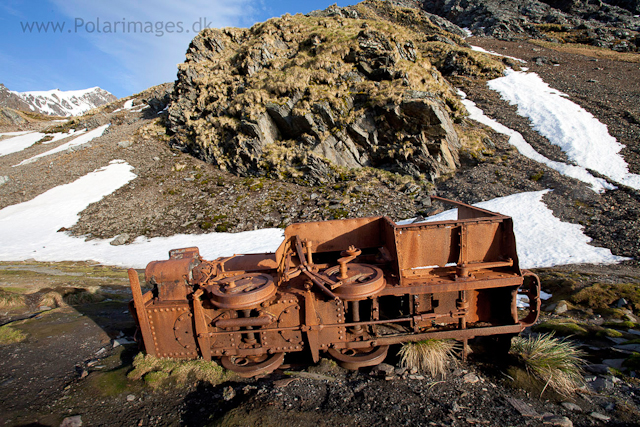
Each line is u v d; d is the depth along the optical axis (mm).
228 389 3582
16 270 12398
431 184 21531
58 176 28781
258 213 20594
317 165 23203
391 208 19344
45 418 3266
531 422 3107
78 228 21188
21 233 20672
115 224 21297
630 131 23641
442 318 4156
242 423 3062
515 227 14773
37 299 7070
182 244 17969
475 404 3402
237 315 3916
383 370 3918
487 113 30859
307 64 26719
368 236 5035
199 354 4133
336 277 3840
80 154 32844
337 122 23969
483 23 67000
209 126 29125
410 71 26922
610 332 5121
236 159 25984
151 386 3752
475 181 20781
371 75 26453
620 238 12508
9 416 3287
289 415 3191
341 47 26531
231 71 32156
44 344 4879
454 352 4285
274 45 31297
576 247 12344
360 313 4395
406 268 4230
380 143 24047
